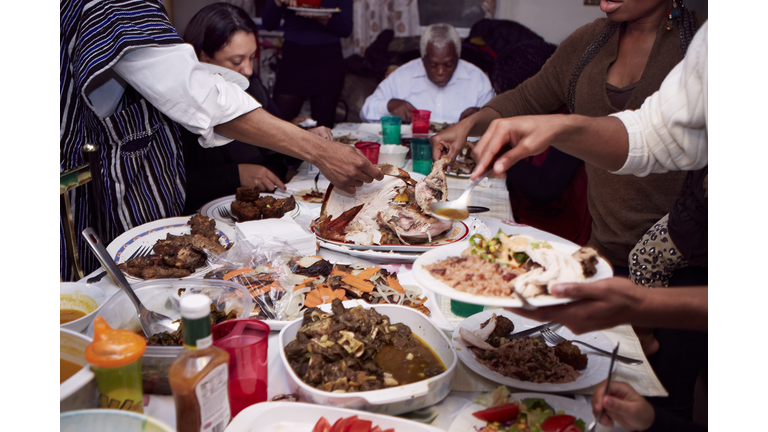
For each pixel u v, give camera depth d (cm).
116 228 186
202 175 239
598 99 212
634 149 116
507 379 106
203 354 79
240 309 121
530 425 91
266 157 309
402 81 493
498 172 109
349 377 101
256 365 95
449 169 271
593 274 98
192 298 77
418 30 612
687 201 149
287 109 547
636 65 202
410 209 178
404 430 86
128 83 175
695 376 156
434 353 114
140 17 160
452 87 488
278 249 157
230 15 297
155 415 95
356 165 169
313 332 108
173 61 156
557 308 87
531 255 97
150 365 97
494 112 245
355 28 617
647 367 112
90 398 81
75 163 177
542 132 110
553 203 301
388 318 120
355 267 154
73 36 162
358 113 595
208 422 80
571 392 104
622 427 94
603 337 122
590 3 581
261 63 618
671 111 110
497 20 562
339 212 187
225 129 171
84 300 126
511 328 121
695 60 103
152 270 147
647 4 184
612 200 205
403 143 334
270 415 89
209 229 175
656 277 160
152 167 190
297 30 520
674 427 88
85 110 171
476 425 93
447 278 98
